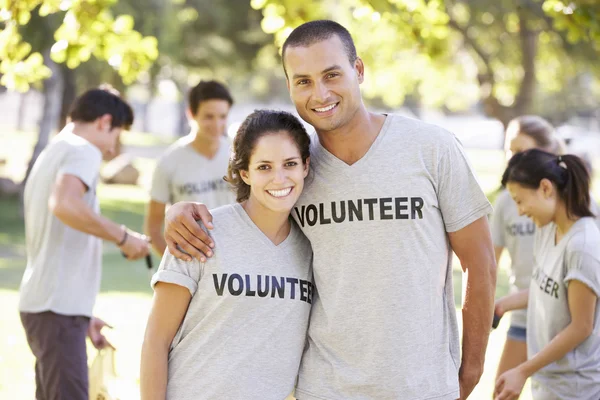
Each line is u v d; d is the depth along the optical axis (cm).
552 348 371
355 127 304
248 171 304
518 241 496
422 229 300
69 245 446
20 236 1473
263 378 301
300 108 301
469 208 308
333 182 305
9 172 2508
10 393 581
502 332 829
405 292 299
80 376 442
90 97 470
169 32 1800
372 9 575
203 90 589
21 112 5147
